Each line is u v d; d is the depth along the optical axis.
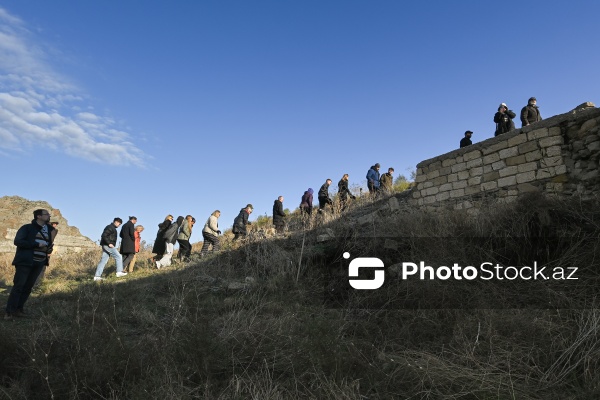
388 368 3.96
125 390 3.54
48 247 6.45
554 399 3.40
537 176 8.21
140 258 14.45
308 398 3.52
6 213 20.64
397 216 8.76
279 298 6.55
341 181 14.76
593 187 7.28
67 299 7.25
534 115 9.74
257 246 9.55
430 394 3.56
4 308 6.43
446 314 4.91
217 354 4.09
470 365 3.92
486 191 9.25
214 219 11.74
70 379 3.59
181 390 3.52
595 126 7.39
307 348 4.07
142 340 4.62
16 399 3.43
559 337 4.08
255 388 3.54
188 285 7.84
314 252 8.20
